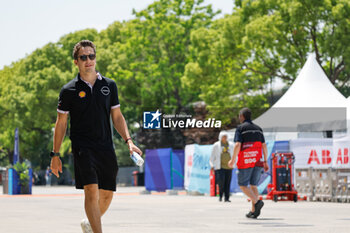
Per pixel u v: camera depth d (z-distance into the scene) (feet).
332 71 169.17
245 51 175.83
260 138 45.57
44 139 312.71
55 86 278.67
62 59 298.35
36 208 63.57
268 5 166.20
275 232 34.27
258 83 187.21
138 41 234.79
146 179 122.31
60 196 107.65
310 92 105.40
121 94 254.47
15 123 294.05
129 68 253.65
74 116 25.17
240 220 44.34
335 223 40.93
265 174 96.89
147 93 242.37
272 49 166.50
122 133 25.99
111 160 25.21
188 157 110.01
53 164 25.62
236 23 174.50
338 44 151.64
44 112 279.49
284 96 109.19
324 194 75.72
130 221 44.09
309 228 36.86
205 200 82.94
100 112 25.21
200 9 232.73
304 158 86.07
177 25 227.61
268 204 68.44
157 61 240.53
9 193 119.34
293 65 163.43
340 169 73.77
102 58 257.34
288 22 161.27
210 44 185.37
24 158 323.37
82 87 25.13
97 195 24.52
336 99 102.78
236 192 101.30
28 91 288.30
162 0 233.35
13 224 41.93
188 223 41.93
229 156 77.15
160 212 55.11
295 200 74.49
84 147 24.72
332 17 153.58
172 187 114.62
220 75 185.16
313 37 161.58
